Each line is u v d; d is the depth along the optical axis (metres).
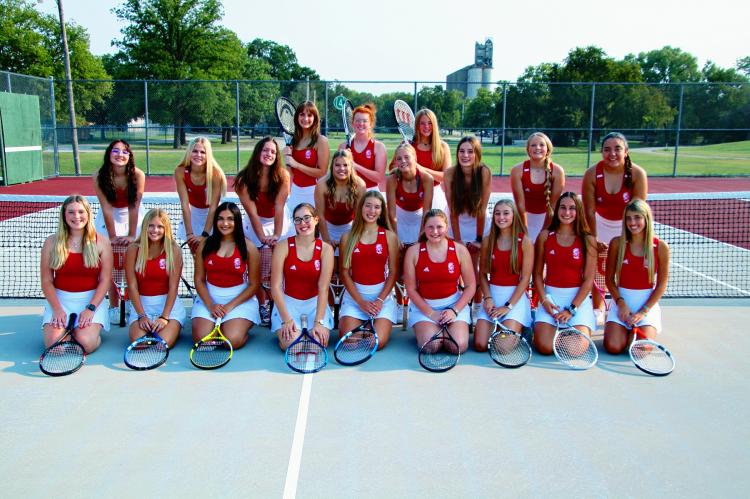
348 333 4.49
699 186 17.53
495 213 4.71
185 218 5.55
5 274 6.96
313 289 4.82
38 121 18.16
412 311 4.92
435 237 4.55
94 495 2.83
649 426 3.51
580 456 3.19
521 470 3.05
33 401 3.76
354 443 3.29
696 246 8.91
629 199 5.33
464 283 4.82
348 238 4.80
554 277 4.76
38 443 3.28
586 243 4.66
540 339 4.59
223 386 4.00
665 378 4.17
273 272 4.66
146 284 4.71
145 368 4.25
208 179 5.44
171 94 19.30
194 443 3.28
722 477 3.01
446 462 3.12
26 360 4.38
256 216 5.57
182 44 38.38
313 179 6.25
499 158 22.69
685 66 66.50
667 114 19.36
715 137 19.56
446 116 19.06
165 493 2.85
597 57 38.16
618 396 3.89
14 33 34.84
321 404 3.75
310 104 6.10
